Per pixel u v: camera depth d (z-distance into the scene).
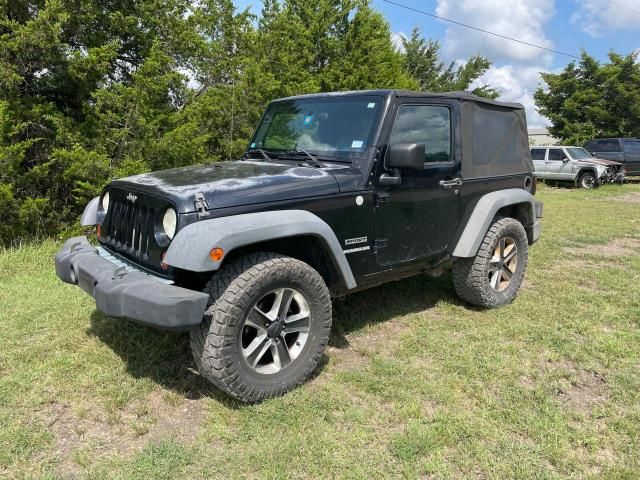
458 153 4.20
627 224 9.51
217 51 9.54
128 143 7.02
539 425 2.78
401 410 2.91
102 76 7.31
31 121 6.61
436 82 32.44
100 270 2.98
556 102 26.91
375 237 3.62
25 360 3.41
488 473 2.42
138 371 3.27
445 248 4.23
